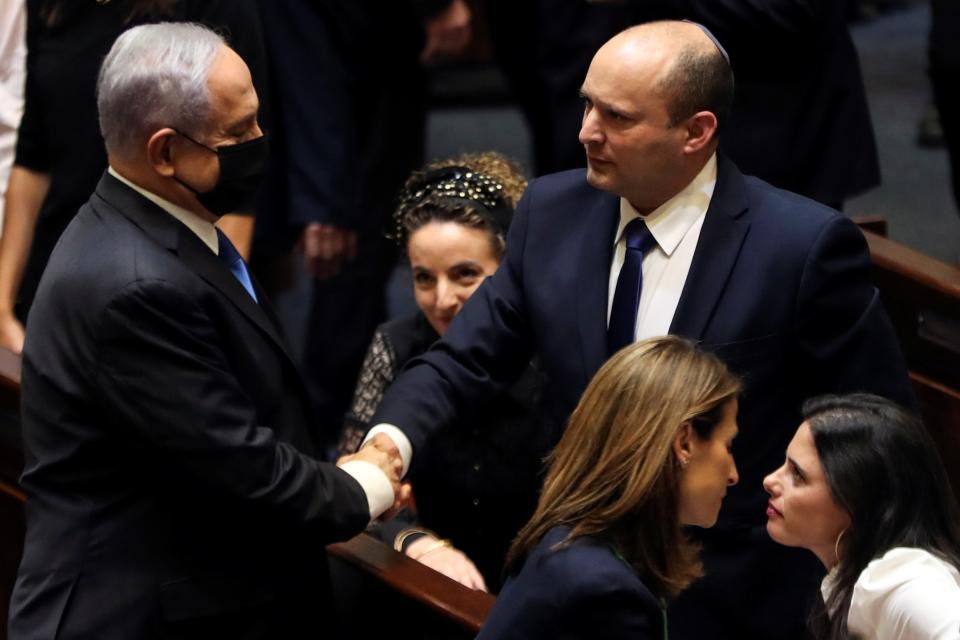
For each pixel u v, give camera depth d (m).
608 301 10.45
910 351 13.62
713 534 10.46
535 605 8.04
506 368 11.21
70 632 9.42
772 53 14.74
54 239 14.08
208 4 13.58
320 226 17.58
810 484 9.24
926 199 23.44
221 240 10.16
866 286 10.21
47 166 14.37
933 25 18.16
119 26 13.49
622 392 8.18
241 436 9.27
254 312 9.74
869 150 15.29
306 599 10.16
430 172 12.20
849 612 9.06
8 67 15.52
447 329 11.34
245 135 9.56
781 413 10.35
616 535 8.15
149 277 9.14
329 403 18.92
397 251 19.02
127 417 9.17
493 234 11.88
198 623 9.62
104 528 9.47
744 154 15.06
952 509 9.19
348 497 9.88
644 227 10.26
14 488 13.01
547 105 18.38
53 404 9.41
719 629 10.61
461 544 11.99
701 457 8.23
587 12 17.58
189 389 9.14
